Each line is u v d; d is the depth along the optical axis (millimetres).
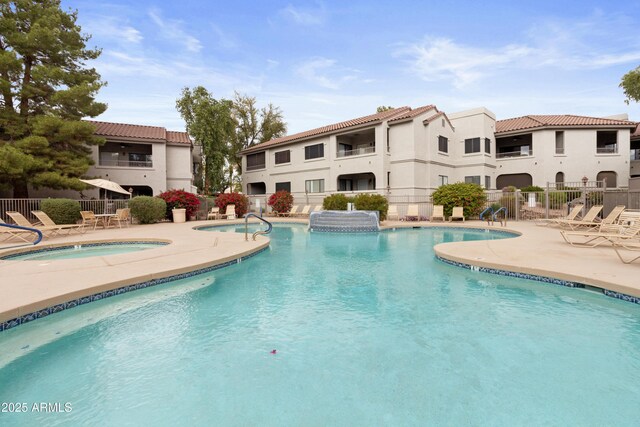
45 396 2967
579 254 7754
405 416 2633
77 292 4953
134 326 4512
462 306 5172
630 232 7555
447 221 19781
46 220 12695
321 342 3992
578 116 28672
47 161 18000
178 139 27969
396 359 3562
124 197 26797
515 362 3459
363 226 15758
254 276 7168
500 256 7609
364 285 6422
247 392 2990
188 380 3195
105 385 3125
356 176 27938
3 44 18328
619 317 4664
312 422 2566
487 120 26734
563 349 3732
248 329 4398
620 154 25594
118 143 26109
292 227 18719
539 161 26141
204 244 10008
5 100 18000
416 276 7078
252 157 35125
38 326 4438
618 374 3203
